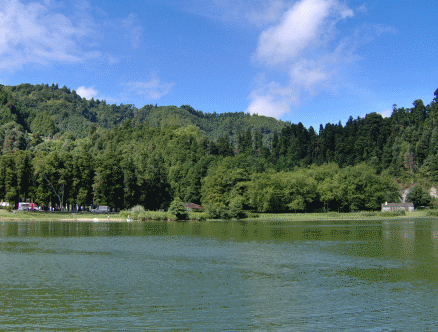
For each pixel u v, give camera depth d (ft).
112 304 99.14
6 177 515.09
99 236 269.03
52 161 543.80
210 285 119.34
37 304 99.14
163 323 85.25
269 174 639.76
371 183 636.07
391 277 130.82
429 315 90.79
